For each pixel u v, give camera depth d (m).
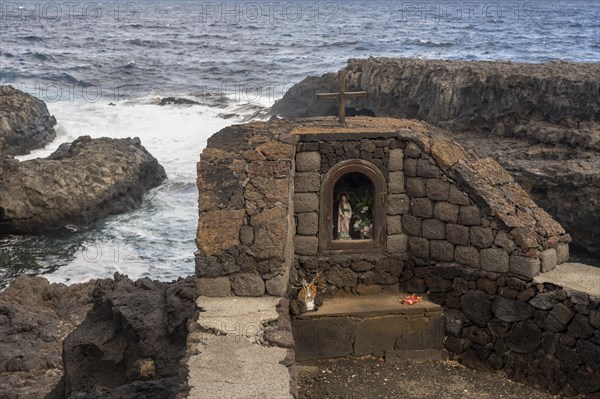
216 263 11.20
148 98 55.12
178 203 34.69
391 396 12.02
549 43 87.94
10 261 29.00
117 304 14.31
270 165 12.25
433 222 13.05
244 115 50.50
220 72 67.31
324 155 13.05
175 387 12.04
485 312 12.67
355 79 45.88
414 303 13.02
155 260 28.48
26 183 31.64
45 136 44.81
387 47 84.44
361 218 13.52
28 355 18.20
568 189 30.53
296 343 12.74
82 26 118.00
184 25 120.25
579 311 11.83
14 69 68.12
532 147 34.97
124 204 33.75
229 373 9.38
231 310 10.77
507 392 12.13
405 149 13.12
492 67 39.94
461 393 12.09
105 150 35.44
